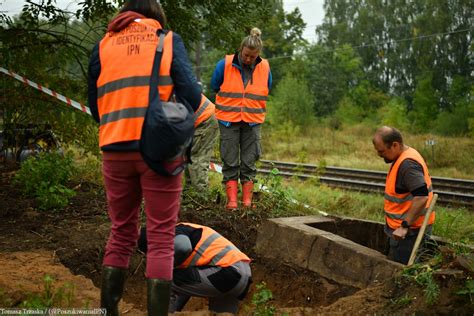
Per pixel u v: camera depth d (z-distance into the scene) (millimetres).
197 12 11555
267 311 4496
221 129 7820
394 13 55656
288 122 35312
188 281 4586
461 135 35250
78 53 10289
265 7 11945
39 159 8328
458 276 4328
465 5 49156
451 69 49594
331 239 6137
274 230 6824
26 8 9867
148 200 3500
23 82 9453
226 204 7926
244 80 7730
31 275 5137
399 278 4668
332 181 16344
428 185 5664
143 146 3371
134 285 6254
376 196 13539
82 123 10109
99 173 9648
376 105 48250
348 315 4457
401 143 5715
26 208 7207
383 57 55719
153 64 3455
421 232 5418
